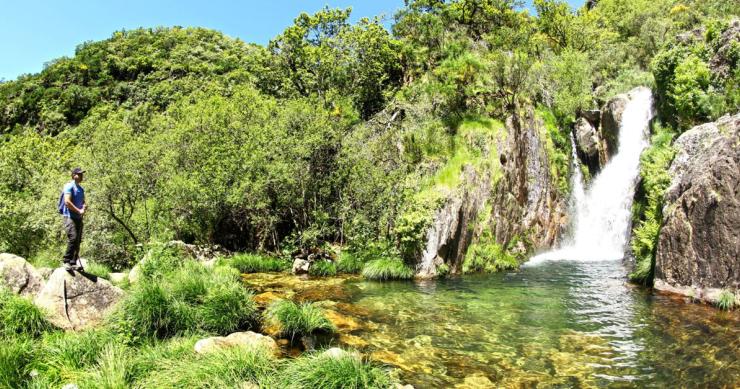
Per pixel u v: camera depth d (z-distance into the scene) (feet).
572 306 40.34
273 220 68.23
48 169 83.92
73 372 22.63
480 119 75.05
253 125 75.72
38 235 72.49
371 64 118.42
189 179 67.51
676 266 42.14
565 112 92.32
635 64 114.52
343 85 120.67
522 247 72.28
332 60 120.16
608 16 152.76
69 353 24.32
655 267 45.06
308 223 69.46
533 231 75.92
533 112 83.71
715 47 70.59
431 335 33.12
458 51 95.45
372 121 86.17
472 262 61.46
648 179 55.62
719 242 37.91
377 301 43.45
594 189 88.79
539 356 28.66
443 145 70.18
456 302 42.96
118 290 32.71
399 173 66.54
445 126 74.74
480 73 84.07
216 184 66.44
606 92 102.73
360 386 22.34
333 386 21.79
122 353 24.44
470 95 79.46
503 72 81.35
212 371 22.18
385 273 55.16
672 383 23.97
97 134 67.82
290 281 53.42
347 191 68.49
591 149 90.79
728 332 30.63
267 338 29.55
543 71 94.99
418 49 105.50
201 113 78.54
